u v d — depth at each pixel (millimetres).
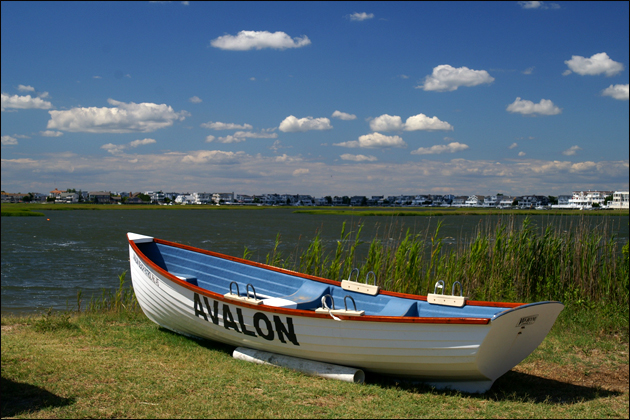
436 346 5082
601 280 9453
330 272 9945
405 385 5598
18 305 13703
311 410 4562
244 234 42750
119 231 47125
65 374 5469
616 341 7324
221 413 4422
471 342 4898
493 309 5547
